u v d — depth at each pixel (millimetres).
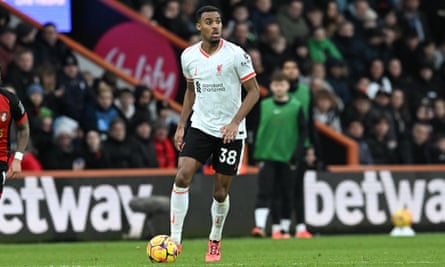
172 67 65188
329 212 55906
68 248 45812
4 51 59844
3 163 33875
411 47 76500
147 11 68375
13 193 50781
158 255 32781
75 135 56781
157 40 65312
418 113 70812
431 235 54812
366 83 70000
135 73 65312
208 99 33062
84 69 63250
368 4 80875
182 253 40281
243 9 70750
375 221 56812
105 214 52188
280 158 51156
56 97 57750
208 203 53812
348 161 61938
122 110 59281
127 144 55969
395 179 57375
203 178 53781
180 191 33219
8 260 38219
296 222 54062
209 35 32750
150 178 52906
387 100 68125
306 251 41719
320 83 66562
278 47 67938
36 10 64625
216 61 32875
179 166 33188
